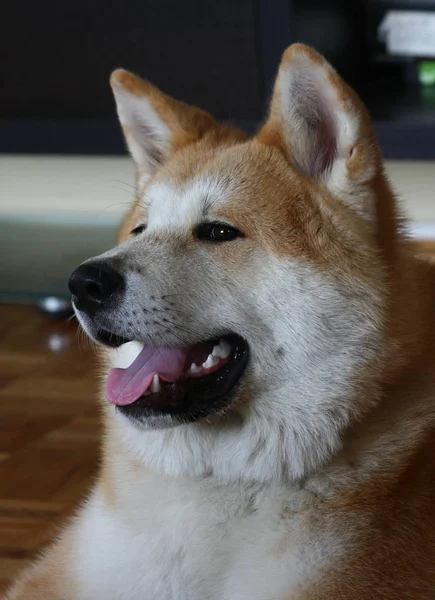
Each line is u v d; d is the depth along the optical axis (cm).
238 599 172
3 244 423
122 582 182
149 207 198
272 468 179
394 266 185
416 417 183
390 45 444
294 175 185
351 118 177
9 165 459
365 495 175
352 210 181
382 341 178
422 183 412
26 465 265
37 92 421
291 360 178
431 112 395
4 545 226
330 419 178
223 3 388
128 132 223
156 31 401
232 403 180
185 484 185
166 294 179
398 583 167
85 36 408
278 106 190
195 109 221
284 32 385
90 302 178
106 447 204
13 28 414
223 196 186
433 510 177
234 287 180
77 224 444
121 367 199
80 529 199
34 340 360
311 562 169
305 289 176
